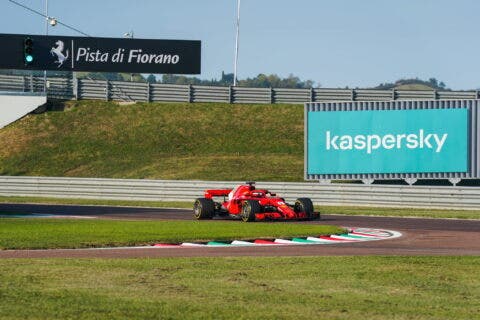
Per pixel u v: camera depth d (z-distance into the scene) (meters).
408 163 77.56
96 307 21.70
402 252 35.59
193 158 103.50
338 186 74.06
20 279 26.38
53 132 113.06
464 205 68.56
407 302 22.98
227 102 119.00
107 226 48.34
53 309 21.39
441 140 76.44
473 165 75.50
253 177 95.06
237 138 109.88
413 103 77.38
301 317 20.75
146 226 48.47
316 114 80.88
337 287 25.39
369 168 79.00
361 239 42.00
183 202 79.00
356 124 79.44
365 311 21.64
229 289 24.77
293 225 50.00
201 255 33.91
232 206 56.38
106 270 28.50
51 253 34.53
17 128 114.50
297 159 101.56
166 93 120.56
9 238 40.09
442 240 41.53
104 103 120.25
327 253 34.91
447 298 23.72
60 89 122.06
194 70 122.12
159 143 109.75
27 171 104.38
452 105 76.00
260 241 40.28
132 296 23.44
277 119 113.62
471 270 29.27
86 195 84.25
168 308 21.66
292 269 29.11
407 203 71.06
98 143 110.25
